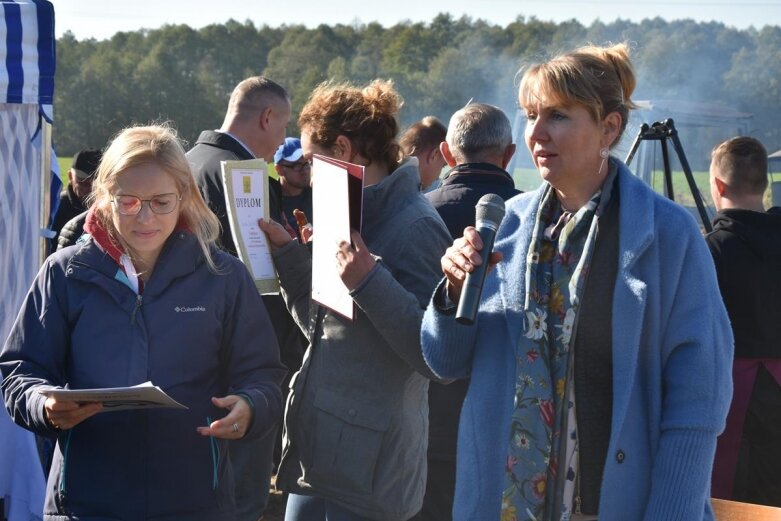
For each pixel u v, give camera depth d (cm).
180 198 245
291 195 609
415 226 267
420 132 515
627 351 188
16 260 446
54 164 587
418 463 269
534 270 200
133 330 238
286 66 6350
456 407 349
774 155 928
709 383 187
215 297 247
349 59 6531
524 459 197
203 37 6562
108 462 235
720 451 386
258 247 301
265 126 421
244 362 252
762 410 379
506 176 382
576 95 189
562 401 195
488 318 206
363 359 264
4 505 418
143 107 5438
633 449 189
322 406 265
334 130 279
